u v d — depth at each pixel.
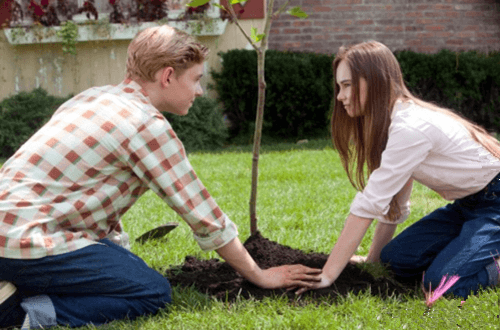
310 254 2.87
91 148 1.96
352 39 10.15
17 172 1.95
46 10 8.88
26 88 9.12
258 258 2.72
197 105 8.59
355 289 2.34
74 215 1.97
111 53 9.14
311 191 4.65
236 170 5.87
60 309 2.00
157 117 2.04
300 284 2.28
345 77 2.34
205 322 2.03
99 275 1.99
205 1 2.27
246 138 9.09
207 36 9.09
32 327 1.95
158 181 2.02
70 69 9.13
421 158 2.29
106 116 2.00
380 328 1.97
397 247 2.60
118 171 2.02
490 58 9.27
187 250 2.99
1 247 1.88
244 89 8.80
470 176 2.35
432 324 1.96
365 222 2.30
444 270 2.28
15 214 1.89
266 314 2.09
